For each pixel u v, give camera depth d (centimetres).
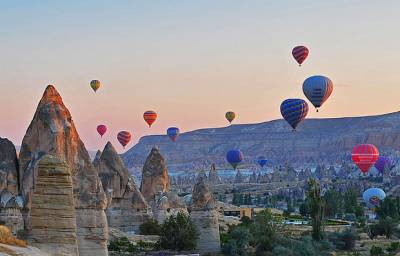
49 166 3747
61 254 3638
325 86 9806
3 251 3297
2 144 5522
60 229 3712
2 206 5256
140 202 8388
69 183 3775
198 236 7162
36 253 3472
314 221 9600
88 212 4719
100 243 4731
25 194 5344
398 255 8575
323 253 8394
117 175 8319
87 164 5162
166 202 9431
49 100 5525
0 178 5356
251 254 7794
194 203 7262
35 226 3706
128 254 6600
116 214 8212
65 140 5331
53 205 3722
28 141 5459
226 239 7938
